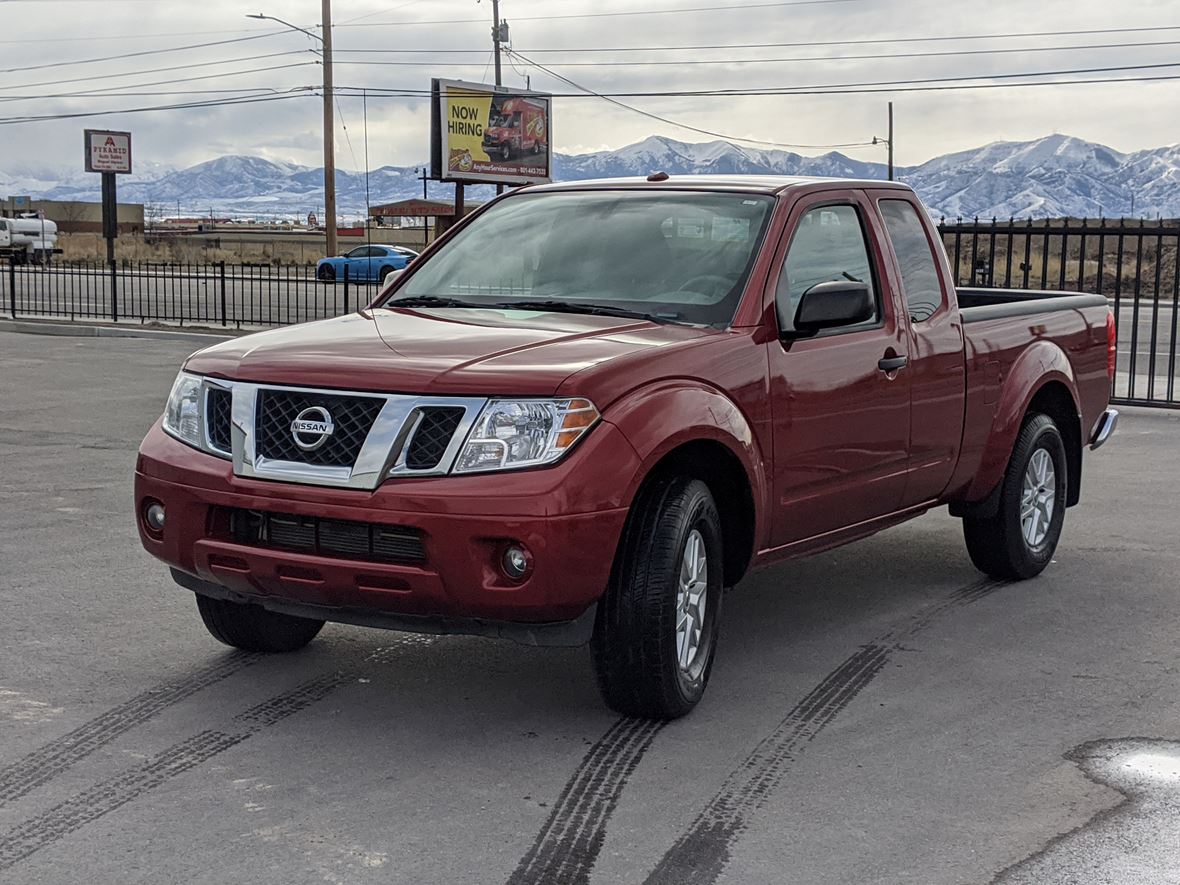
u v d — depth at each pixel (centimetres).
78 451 1089
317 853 382
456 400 444
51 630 600
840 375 560
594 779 440
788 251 557
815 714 507
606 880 368
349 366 460
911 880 370
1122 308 2916
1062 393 742
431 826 402
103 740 470
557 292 557
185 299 3256
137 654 568
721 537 521
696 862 380
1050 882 369
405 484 441
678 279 546
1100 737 486
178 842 388
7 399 1410
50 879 364
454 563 437
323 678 541
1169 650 596
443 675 547
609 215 591
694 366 490
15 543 765
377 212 6138
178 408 500
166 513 487
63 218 10544
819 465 554
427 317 538
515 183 4675
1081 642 607
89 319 2567
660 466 486
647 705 484
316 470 453
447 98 4419
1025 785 439
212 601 543
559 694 525
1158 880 370
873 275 602
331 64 4625
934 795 430
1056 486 736
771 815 413
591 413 448
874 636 614
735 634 616
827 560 770
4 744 464
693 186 598
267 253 7612
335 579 452
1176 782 443
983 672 562
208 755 457
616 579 469
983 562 714
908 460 612
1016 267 4838
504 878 368
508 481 437
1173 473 1059
